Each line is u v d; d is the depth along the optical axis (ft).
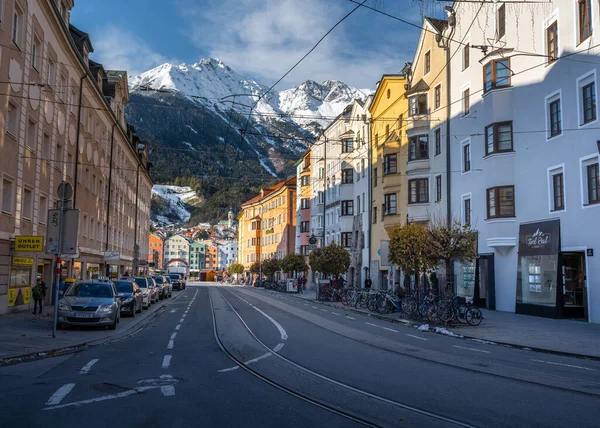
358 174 163.12
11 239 72.74
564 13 73.92
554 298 73.97
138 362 37.88
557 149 75.36
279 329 63.05
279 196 289.94
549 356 43.86
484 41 92.12
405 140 124.77
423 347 48.03
